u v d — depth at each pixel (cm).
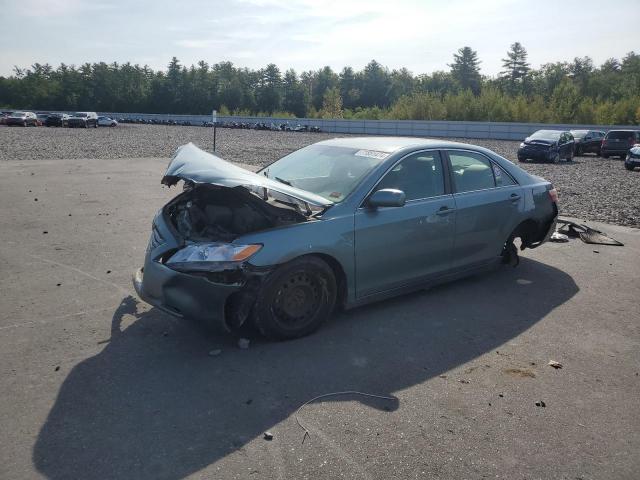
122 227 806
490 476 265
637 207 1126
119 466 267
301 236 407
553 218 637
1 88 12388
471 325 459
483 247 554
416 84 12081
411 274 490
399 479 261
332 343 416
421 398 338
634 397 345
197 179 395
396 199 434
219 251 382
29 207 943
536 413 323
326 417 313
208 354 393
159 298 400
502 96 6950
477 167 560
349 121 6097
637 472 271
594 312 494
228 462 271
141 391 339
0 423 301
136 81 12350
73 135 3744
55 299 499
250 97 11769
